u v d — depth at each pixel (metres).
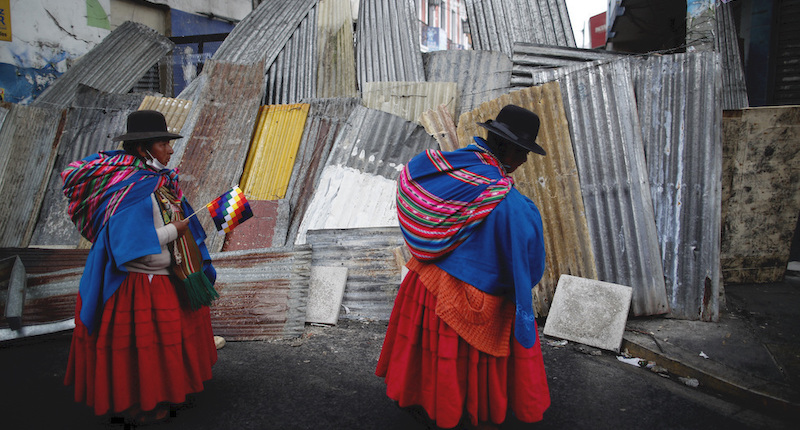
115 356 2.56
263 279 4.41
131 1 10.95
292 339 4.11
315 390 3.24
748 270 5.22
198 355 2.94
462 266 2.35
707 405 3.12
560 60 5.42
